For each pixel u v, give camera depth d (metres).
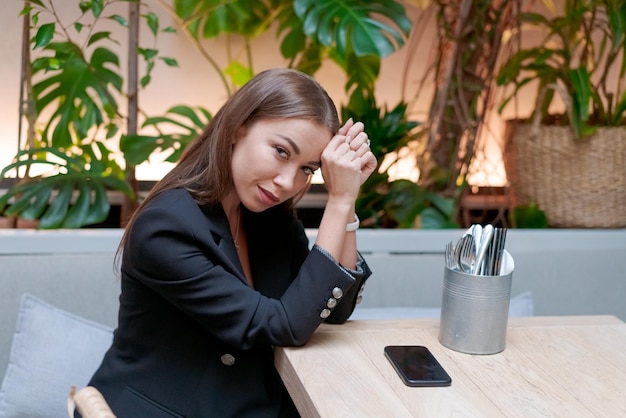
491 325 1.33
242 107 1.34
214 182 1.37
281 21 2.58
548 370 1.28
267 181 1.34
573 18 2.42
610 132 2.42
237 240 1.54
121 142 2.25
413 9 2.76
